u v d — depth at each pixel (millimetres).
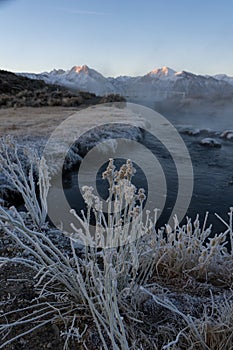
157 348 1099
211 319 1233
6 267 1649
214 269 1710
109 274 1096
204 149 7984
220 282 1665
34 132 7254
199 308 1354
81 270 1530
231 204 3982
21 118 9953
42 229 2248
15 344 1132
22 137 6516
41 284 1464
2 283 1495
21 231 1232
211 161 6652
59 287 1428
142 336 1146
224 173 5582
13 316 1270
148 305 1325
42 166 2209
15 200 3822
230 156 7219
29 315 1162
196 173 5473
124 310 1242
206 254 1769
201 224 3342
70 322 1213
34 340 1149
